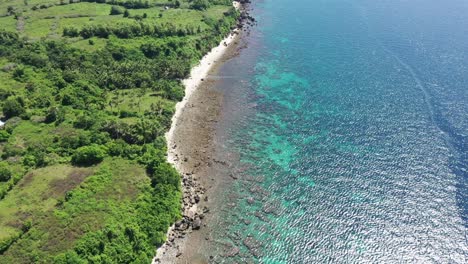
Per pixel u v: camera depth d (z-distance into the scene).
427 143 139.25
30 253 92.69
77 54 179.62
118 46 189.00
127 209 107.75
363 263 101.75
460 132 143.75
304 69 189.75
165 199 113.31
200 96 171.00
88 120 139.00
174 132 149.00
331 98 167.38
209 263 102.25
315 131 148.62
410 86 172.75
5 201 106.50
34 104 148.00
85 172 118.25
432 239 106.50
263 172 130.75
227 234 110.12
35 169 118.81
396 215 113.50
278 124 153.12
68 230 98.75
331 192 122.19
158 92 166.38
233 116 158.62
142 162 125.62
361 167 130.75
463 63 189.50
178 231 110.25
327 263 102.25
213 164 134.62
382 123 150.88
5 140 130.12
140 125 138.50
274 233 110.19
